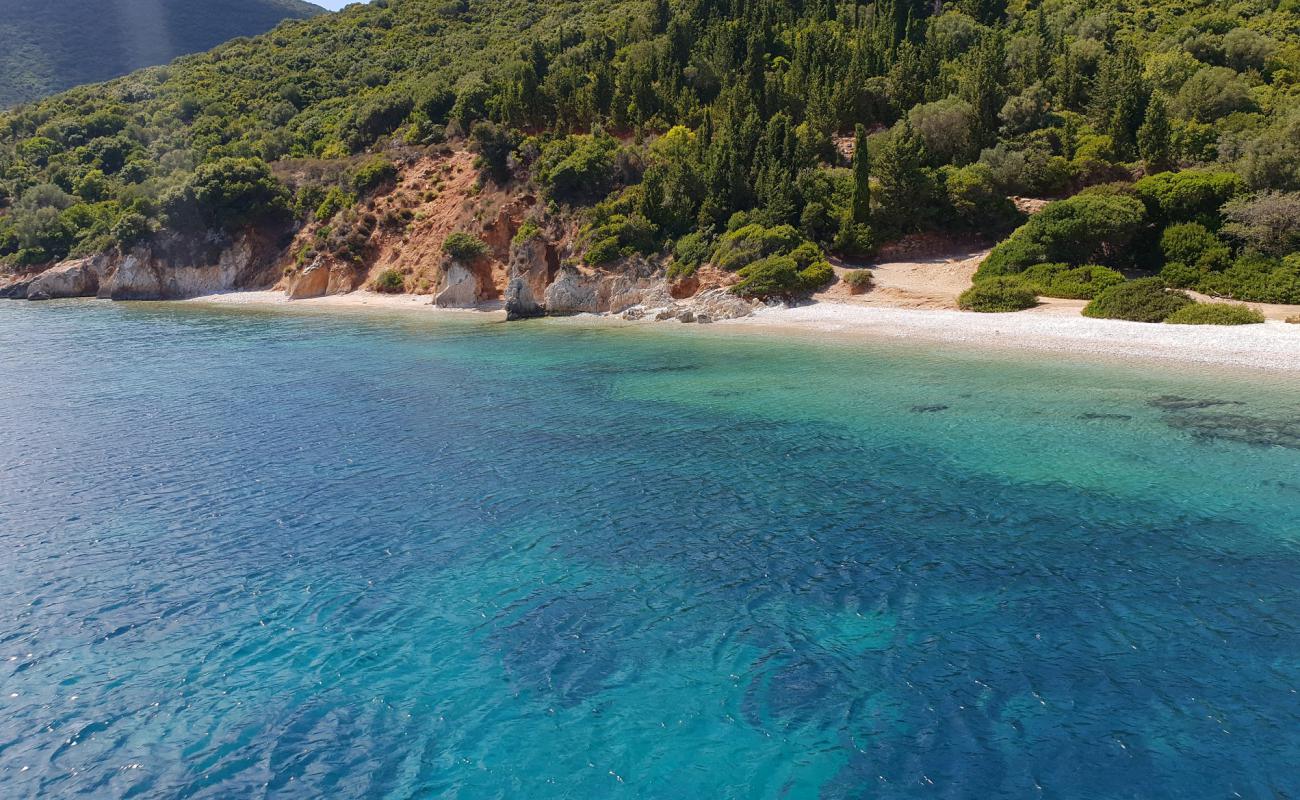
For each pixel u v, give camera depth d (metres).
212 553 16.05
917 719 10.40
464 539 16.61
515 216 65.44
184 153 90.75
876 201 57.44
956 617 12.95
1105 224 46.31
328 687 11.49
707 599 13.82
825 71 74.88
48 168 96.19
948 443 22.56
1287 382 27.88
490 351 41.06
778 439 23.61
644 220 57.91
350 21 128.00
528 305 55.09
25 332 52.06
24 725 10.73
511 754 10.02
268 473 21.14
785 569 14.90
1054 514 17.14
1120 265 49.06
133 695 11.38
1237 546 15.26
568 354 39.50
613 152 66.00
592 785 9.42
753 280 50.75
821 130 68.50
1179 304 39.19
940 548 15.62
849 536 16.34
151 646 12.64
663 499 18.80
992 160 59.00
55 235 86.25
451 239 62.00
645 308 52.94
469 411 27.89
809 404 27.69
